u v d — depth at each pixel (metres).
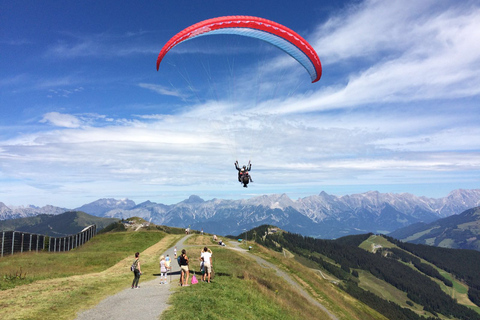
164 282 24.59
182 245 70.56
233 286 25.69
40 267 36.56
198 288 22.33
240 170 23.86
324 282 71.06
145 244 71.62
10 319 14.73
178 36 23.66
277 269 59.97
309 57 28.08
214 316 16.89
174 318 15.57
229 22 24.30
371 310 64.06
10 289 21.16
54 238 58.47
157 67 24.98
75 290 20.91
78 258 45.00
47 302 17.78
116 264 42.03
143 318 15.59
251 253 71.50
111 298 19.47
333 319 41.88
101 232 102.88
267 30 25.66
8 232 46.09
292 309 30.39
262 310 22.17
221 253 58.31
